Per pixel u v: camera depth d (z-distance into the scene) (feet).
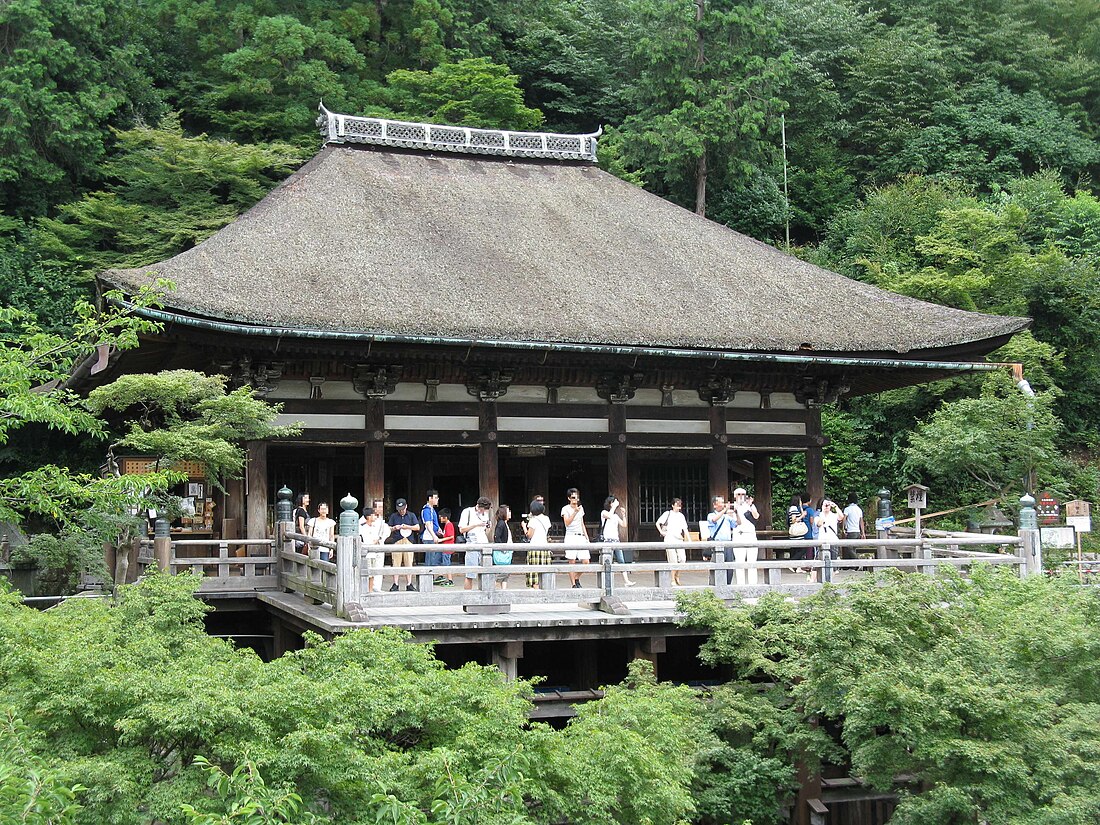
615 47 170.71
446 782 28.66
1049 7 190.19
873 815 57.06
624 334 74.49
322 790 29.53
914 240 144.05
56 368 52.42
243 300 66.85
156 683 30.60
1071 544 96.53
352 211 83.41
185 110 147.64
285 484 83.30
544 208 93.20
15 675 31.76
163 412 75.87
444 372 75.87
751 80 146.20
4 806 24.08
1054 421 108.37
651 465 90.33
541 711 54.34
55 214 133.49
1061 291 131.54
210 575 71.36
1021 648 43.93
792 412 85.61
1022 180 155.74
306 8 153.07
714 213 156.97
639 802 33.01
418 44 157.17
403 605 53.52
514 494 89.30
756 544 59.82
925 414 126.31
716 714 49.11
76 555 62.80
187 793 28.32
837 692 44.55
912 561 60.34
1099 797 37.70
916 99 173.78
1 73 125.59
